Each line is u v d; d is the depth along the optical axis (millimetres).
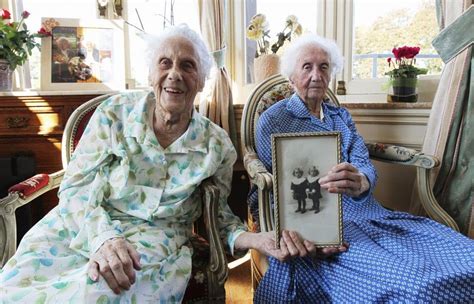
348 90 2076
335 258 997
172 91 1041
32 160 1782
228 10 2363
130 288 857
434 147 1439
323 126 1307
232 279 1828
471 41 1318
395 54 1717
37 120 1819
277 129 1283
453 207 1373
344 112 1444
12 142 1817
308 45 1326
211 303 1014
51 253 958
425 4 1833
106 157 1049
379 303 839
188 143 1099
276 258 973
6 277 870
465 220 1343
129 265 848
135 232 1003
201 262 1062
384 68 1990
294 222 968
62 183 1064
